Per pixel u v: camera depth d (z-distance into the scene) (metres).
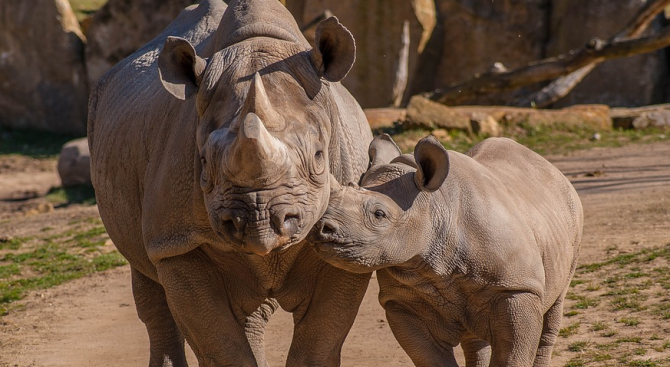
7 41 82.38
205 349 14.64
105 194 18.17
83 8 92.56
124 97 18.22
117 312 28.47
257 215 10.84
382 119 57.03
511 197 16.14
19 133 82.06
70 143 58.84
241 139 10.50
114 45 79.69
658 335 19.72
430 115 54.59
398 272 15.26
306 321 15.20
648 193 35.31
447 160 14.05
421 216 14.62
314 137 11.73
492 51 72.69
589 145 50.56
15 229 45.97
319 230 13.62
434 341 16.09
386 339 22.73
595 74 68.44
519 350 15.12
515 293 15.15
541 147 51.22
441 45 74.50
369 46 72.25
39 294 31.72
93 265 35.59
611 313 21.75
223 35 13.59
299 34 13.91
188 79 12.56
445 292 15.31
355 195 13.98
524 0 71.62
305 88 12.37
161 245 14.28
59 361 23.36
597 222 31.34
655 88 67.56
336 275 14.81
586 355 19.08
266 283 14.78
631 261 25.83
